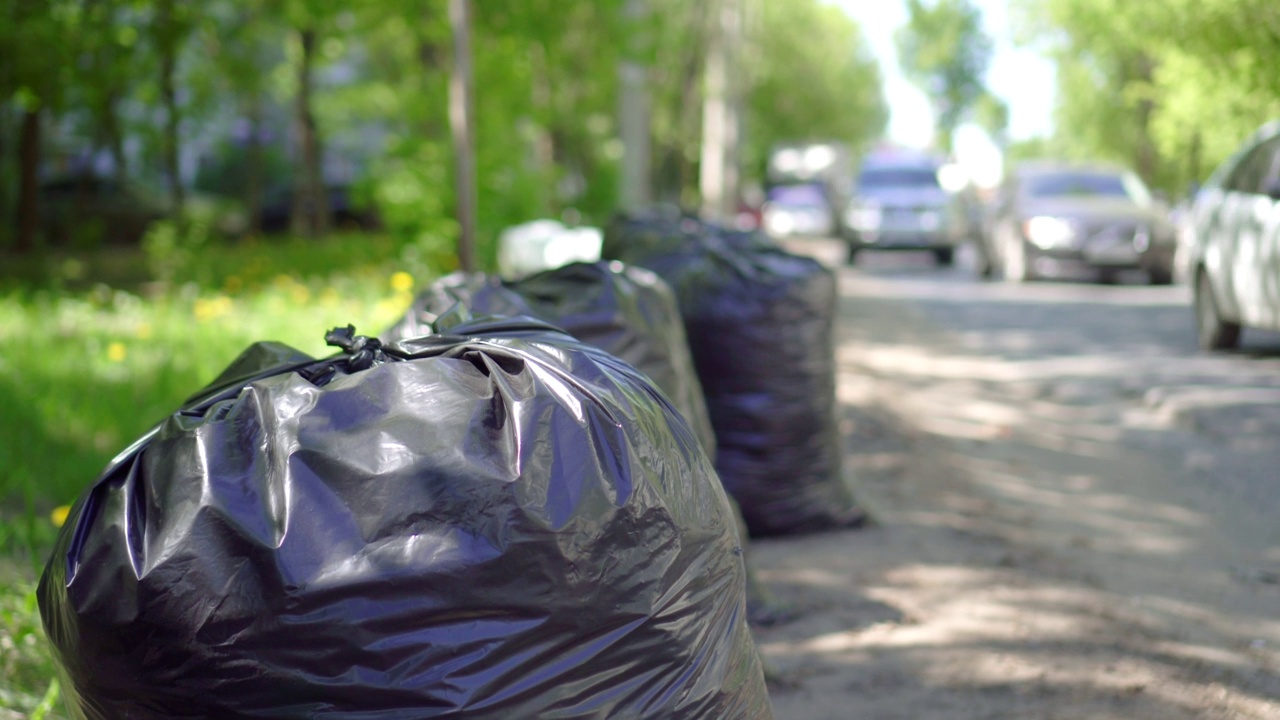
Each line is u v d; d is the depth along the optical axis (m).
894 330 12.38
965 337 11.70
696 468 2.32
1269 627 3.99
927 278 19.59
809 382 5.15
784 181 38.66
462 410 2.10
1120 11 17.14
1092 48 30.72
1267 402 7.57
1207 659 3.72
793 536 5.20
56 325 9.45
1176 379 8.70
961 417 7.82
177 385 7.13
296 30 17.69
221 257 14.96
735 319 5.06
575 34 15.46
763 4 49.91
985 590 4.44
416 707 1.92
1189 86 16.44
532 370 2.17
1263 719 3.28
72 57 13.70
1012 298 15.36
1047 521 5.38
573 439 2.08
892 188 23.41
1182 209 21.19
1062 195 17.78
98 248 20.23
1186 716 3.32
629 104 17.03
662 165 36.25
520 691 1.96
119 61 14.53
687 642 2.16
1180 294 15.43
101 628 1.99
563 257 13.25
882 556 4.90
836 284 5.39
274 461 2.04
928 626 4.08
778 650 3.92
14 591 3.85
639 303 3.91
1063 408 8.11
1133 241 16.64
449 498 1.98
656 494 2.12
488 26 12.87
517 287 3.93
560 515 2.00
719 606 2.27
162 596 1.95
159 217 22.45
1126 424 7.48
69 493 5.23
